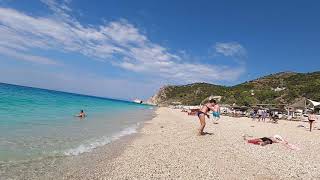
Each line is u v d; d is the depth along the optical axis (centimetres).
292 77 14275
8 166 903
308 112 5409
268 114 5144
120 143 1502
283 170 1050
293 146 1570
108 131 1988
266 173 998
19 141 1281
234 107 6119
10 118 2080
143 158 1149
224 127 2702
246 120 4281
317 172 1044
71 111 3628
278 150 1452
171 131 2184
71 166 971
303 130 2858
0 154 1027
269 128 2880
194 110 5431
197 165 1059
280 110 5347
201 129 1948
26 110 2967
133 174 912
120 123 2720
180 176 909
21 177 813
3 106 3080
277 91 10194
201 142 1622
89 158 1105
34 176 832
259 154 1323
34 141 1320
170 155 1223
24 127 1706
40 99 5594
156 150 1332
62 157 1085
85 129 1961
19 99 4634
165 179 870
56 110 3512
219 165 1077
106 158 1125
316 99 8388
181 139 1730
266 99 9462
